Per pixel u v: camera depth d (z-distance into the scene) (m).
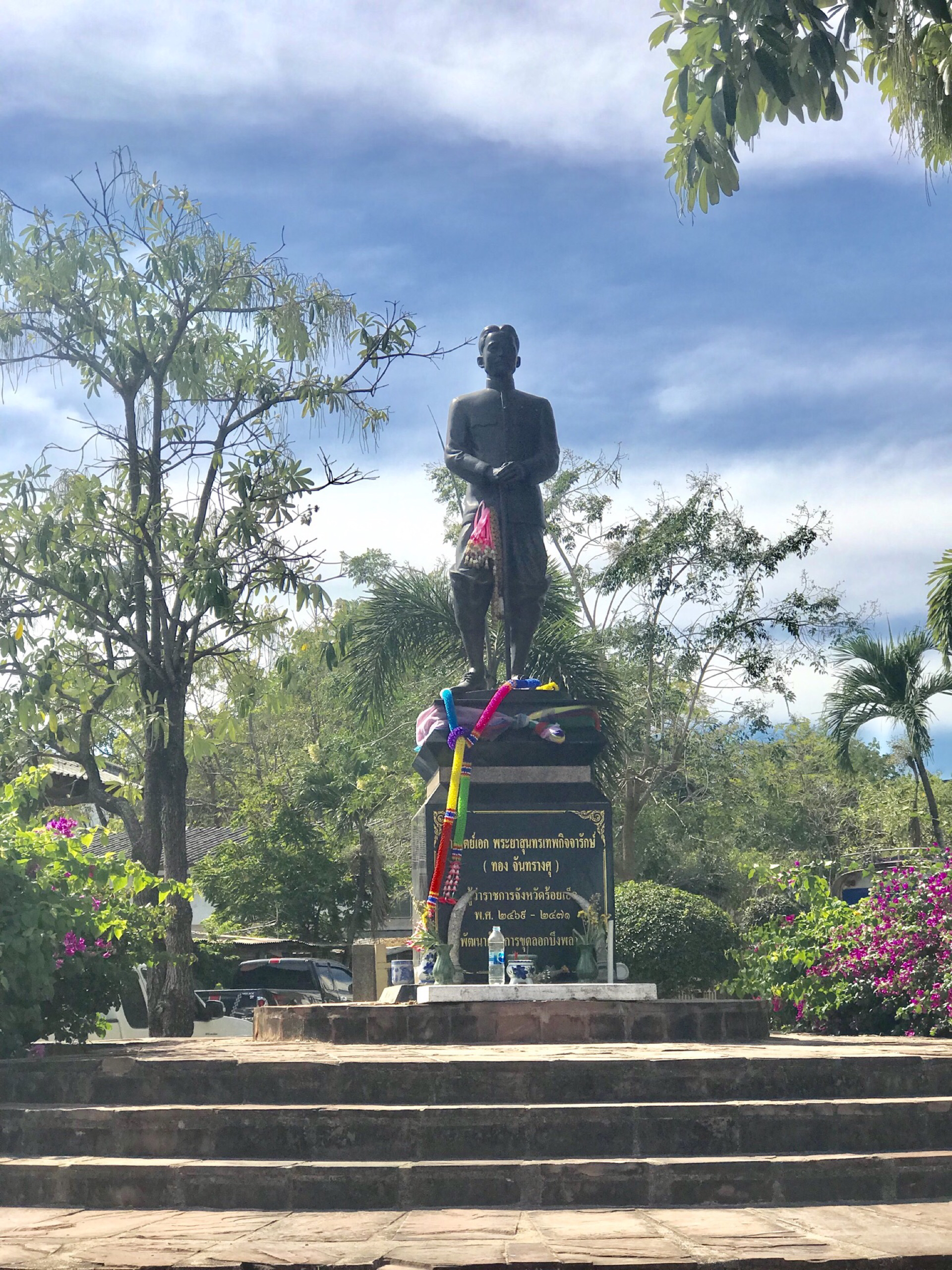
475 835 9.77
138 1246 5.14
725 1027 8.75
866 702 21.95
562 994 8.91
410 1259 4.79
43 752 17.33
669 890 11.81
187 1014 15.34
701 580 23.06
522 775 10.03
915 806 31.02
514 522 10.99
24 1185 6.34
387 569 21.05
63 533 14.36
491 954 9.23
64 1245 5.17
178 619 16.09
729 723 24.95
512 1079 6.99
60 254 15.41
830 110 5.93
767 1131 6.51
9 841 9.16
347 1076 7.07
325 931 27.69
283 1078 7.13
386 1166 6.11
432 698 24.09
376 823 28.08
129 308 16.11
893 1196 6.06
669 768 24.78
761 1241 5.04
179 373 16.17
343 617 16.12
